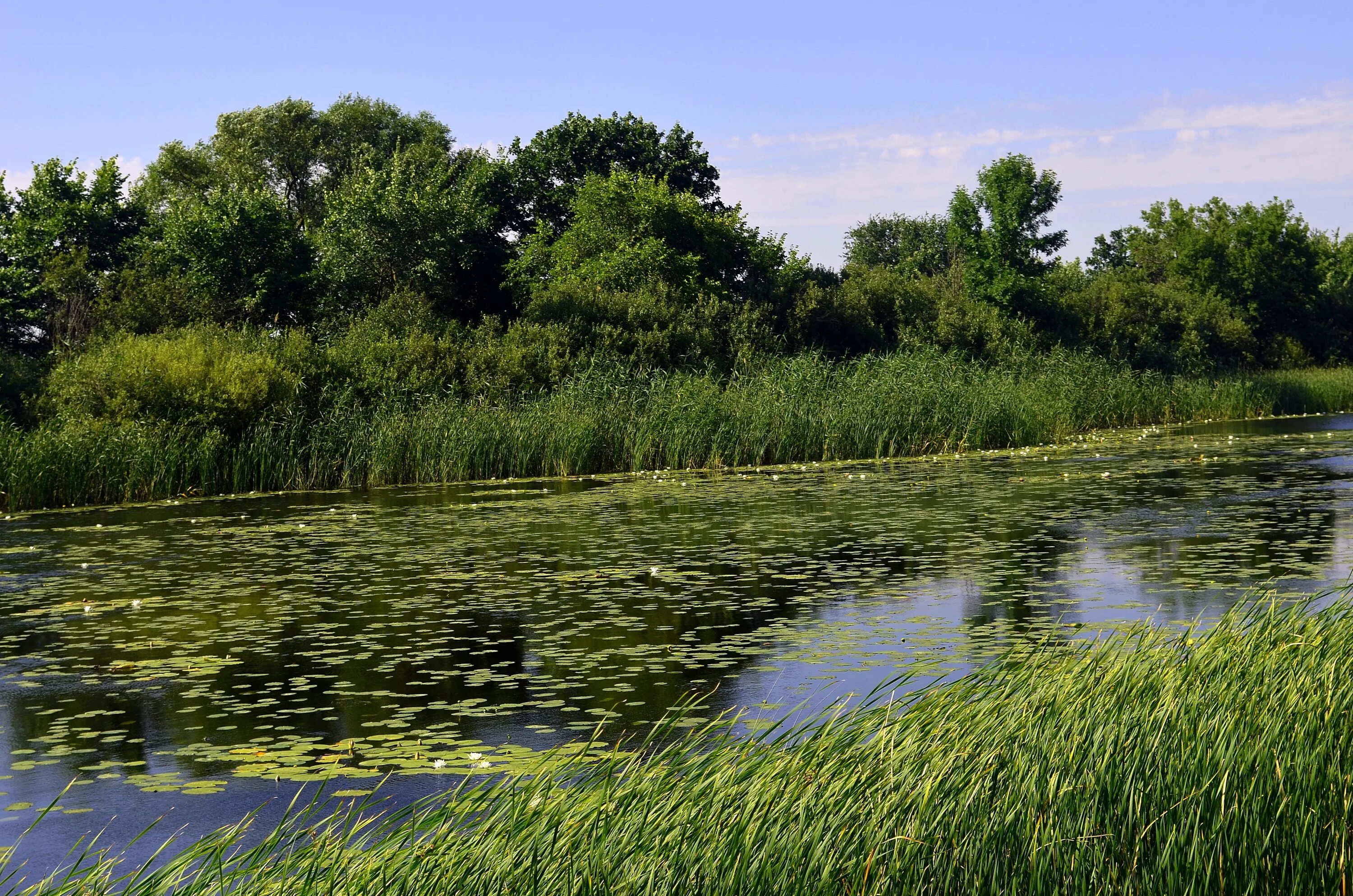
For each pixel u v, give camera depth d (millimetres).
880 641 9352
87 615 11086
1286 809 4434
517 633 10016
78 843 5750
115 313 31906
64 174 36000
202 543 15477
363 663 9102
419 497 20828
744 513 17531
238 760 6898
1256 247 60250
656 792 4531
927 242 85688
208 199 39562
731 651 9172
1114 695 5273
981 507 17547
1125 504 17531
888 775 4527
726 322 38031
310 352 27984
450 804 4703
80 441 21172
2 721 7793
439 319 34469
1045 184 48688
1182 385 41344
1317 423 37562
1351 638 6039
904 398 28422
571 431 24938
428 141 49031
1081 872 4113
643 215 40625
